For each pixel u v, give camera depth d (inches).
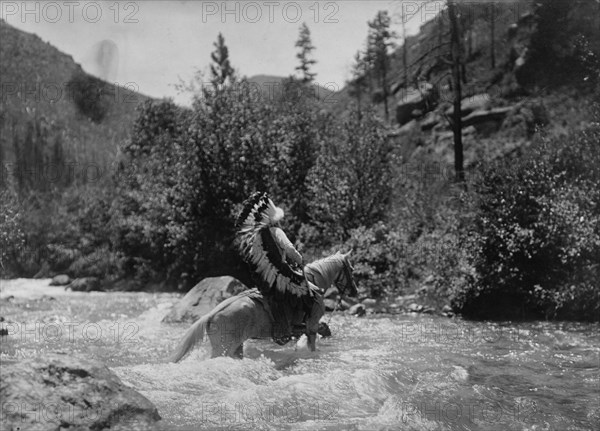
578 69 1546.5
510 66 1696.6
